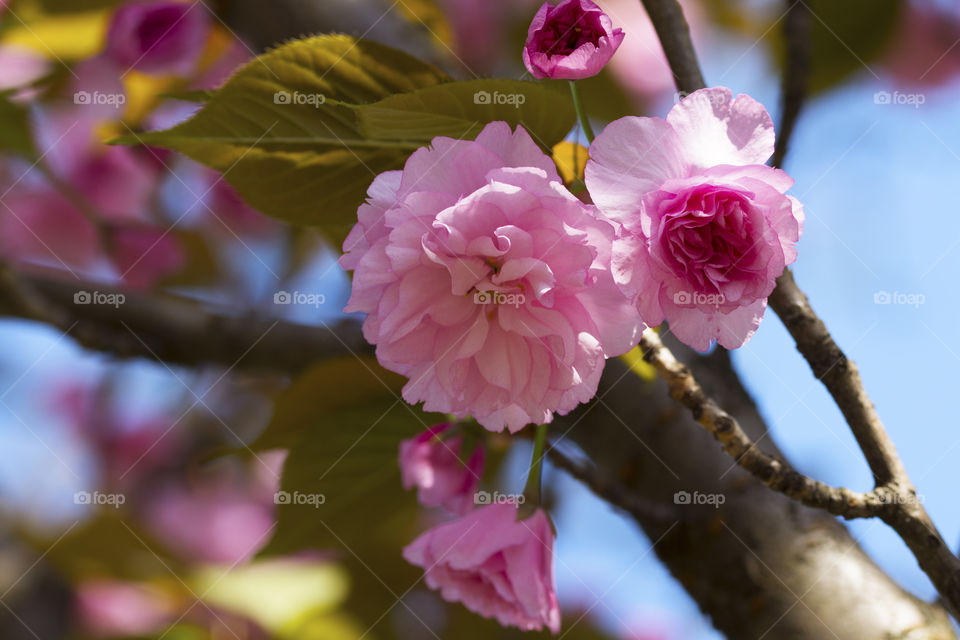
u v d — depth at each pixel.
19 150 0.56
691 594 0.45
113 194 0.66
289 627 0.53
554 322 0.40
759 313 0.39
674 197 0.39
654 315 0.39
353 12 0.49
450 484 0.46
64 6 0.54
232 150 0.42
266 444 0.47
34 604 0.52
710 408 0.41
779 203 0.39
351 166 0.42
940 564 0.40
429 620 0.53
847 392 0.40
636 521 0.46
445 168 0.40
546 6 0.40
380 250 0.40
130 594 0.54
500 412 0.41
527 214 0.39
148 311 0.50
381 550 0.53
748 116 0.40
